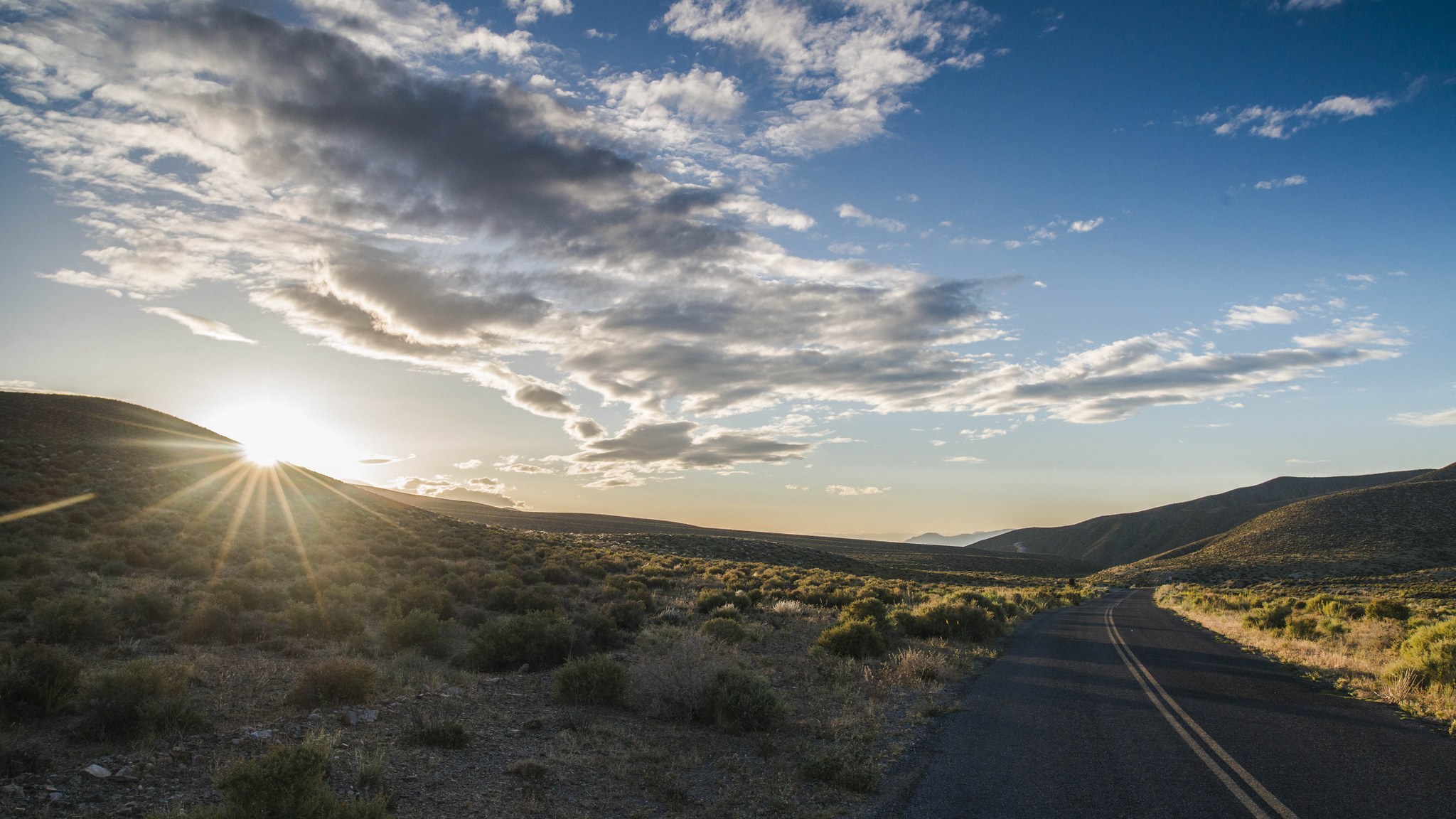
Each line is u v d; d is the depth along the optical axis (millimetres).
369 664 11578
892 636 19094
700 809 6613
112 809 5719
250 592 16125
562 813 6328
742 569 48688
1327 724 10109
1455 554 84875
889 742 9055
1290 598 47188
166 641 12047
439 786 6773
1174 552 134750
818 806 6660
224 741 7477
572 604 22094
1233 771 7762
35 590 13859
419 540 36062
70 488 29844
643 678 10602
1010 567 135000
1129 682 13977
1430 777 7492
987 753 8547
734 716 9586
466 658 13273
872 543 183250
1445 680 11977
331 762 6938
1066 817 6348
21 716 7590
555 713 10109
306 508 39562
